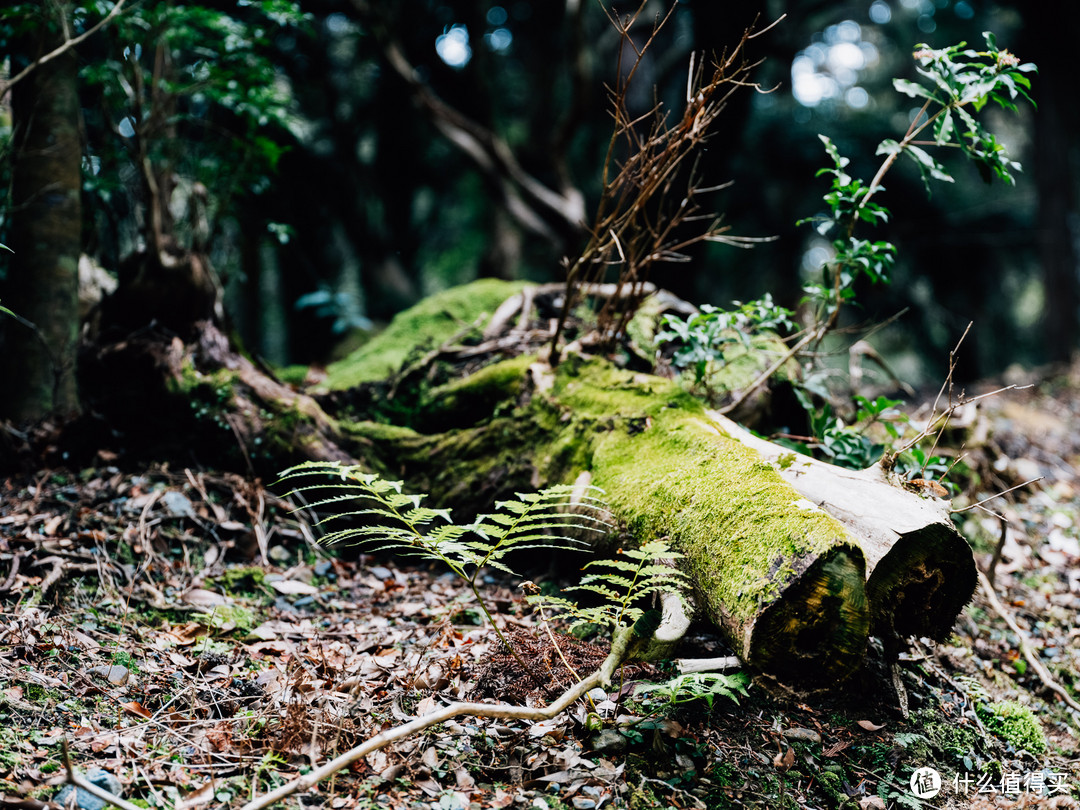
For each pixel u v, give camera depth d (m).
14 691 2.38
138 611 3.13
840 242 3.54
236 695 2.59
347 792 2.12
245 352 4.69
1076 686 3.34
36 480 4.03
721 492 2.74
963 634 3.53
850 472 2.81
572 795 2.19
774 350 4.17
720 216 3.72
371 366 5.20
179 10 4.55
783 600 2.36
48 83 4.69
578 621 3.07
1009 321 16.97
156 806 2.00
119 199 5.69
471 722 2.46
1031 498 4.98
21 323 4.69
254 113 4.88
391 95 12.12
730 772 2.38
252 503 3.89
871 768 2.51
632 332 4.41
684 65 10.00
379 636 3.07
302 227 11.38
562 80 13.60
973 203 15.32
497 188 9.82
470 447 3.96
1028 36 11.96
